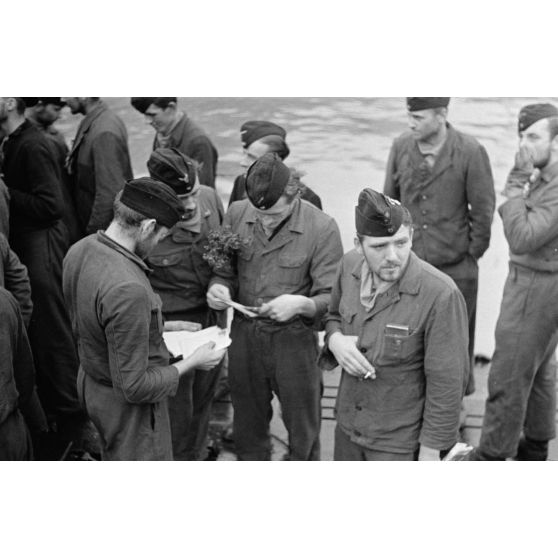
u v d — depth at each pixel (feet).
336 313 10.26
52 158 11.11
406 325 9.60
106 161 11.10
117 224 8.91
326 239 10.39
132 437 9.68
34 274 11.41
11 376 10.44
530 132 10.71
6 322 10.24
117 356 8.79
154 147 11.13
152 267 10.71
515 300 11.18
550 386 11.56
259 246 10.48
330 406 11.41
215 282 10.69
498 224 10.98
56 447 11.86
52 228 11.32
